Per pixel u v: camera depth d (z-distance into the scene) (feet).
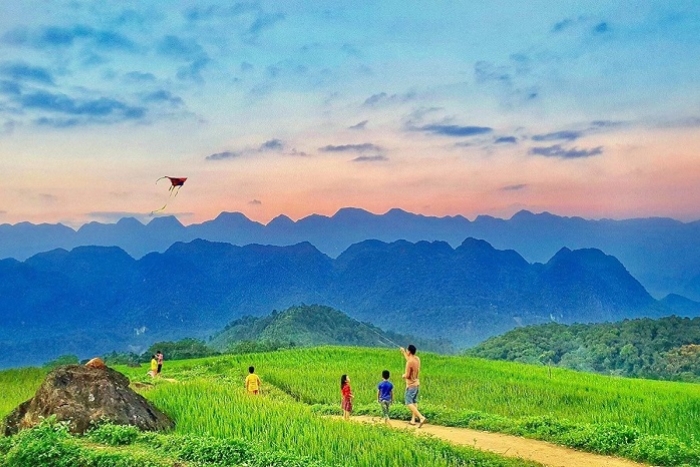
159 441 54.13
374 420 80.89
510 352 354.54
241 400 74.08
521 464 54.34
